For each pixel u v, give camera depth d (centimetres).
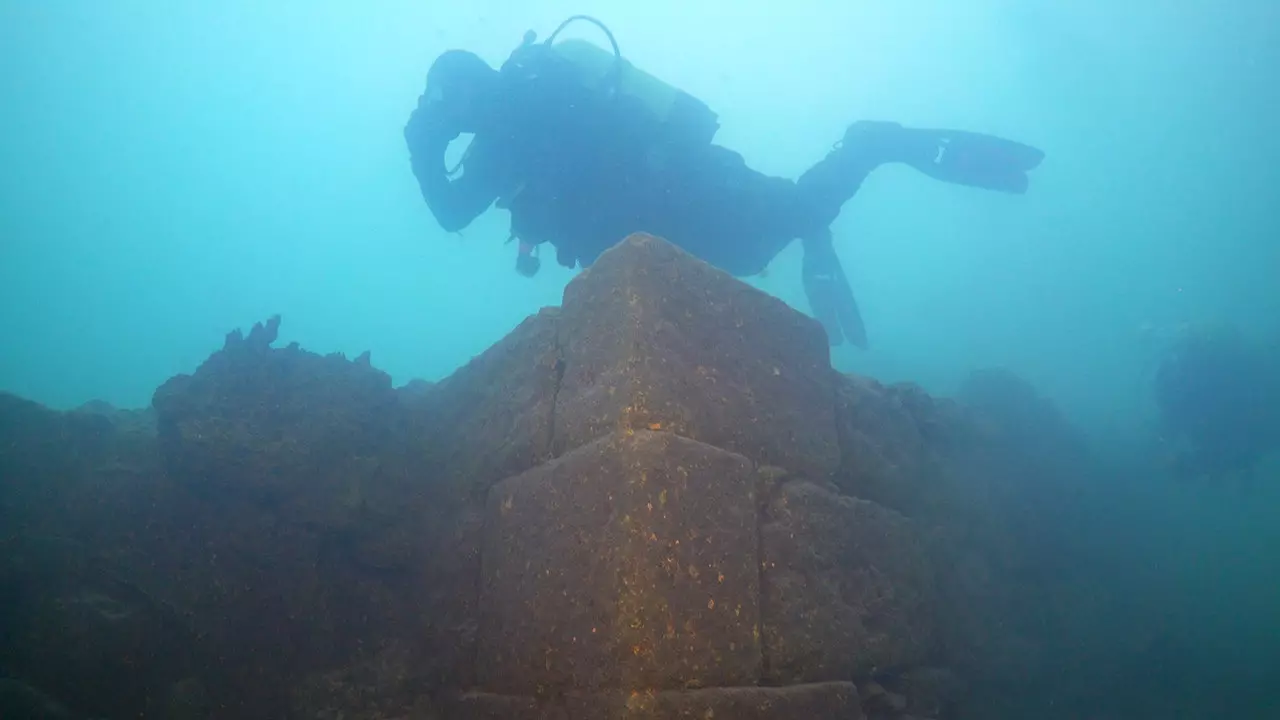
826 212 484
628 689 229
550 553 283
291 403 425
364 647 382
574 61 408
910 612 389
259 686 357
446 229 458
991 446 610
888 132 480
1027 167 490
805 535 321
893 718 337
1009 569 543
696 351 310
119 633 337
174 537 379
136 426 454
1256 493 1366
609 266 319
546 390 343
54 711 307
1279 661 820
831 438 376
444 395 454
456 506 397
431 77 404
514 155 420
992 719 459
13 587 349
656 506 253
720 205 442
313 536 391
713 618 256
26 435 414
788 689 270
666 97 412
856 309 531
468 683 330
